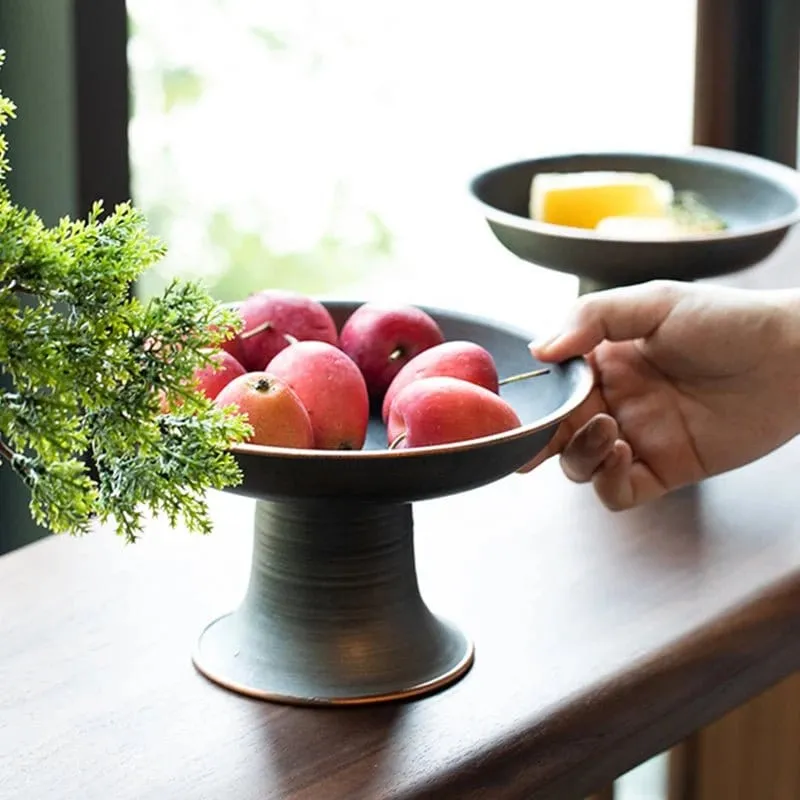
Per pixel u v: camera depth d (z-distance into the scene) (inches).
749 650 43.3
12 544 60.1
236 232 108.0
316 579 38.6
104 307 27.1
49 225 56.0
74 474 26.4
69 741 36.2
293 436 36.2
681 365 50.6
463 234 101.6
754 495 52.4
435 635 40.3
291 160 106.0
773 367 50.1
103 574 44.5
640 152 64.9
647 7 90.7
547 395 43.3
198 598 43.3
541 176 60.9
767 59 88.0
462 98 98.7
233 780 35.0
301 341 41.8
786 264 75.9
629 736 39.6
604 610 43.6
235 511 49.3
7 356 25.6
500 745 36.9
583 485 52.4
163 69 104.0
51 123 54.7
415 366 40.5
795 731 70.4
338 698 38.0
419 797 35.0
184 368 27.6
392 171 103.3
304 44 103.2
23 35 54.6
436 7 98.3
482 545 47.4
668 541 48.4
